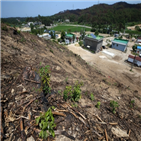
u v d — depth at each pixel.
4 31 10.65
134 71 19.77
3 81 4.84
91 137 3.51
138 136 4.24
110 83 11.42
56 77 7.42
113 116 5.11
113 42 32.25
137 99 8.26
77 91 5.14
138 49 29.05
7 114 3.51
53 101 4.59
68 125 3.63
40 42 14.71
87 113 4.62
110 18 89.62
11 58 7.27
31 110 3.85
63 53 16.19
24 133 3.04
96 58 25.19
